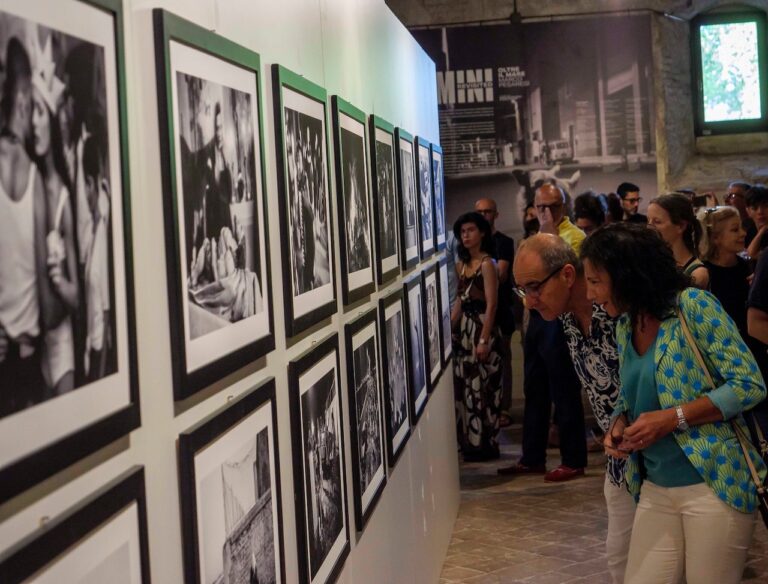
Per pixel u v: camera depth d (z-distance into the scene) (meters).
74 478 1.26
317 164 2.68
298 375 2.31
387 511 3.61
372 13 3.88
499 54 10.05
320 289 2.65
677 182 10.47
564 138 10.05
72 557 1.22
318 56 2.87
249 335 1.95
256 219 2.03
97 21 1.31
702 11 10.77
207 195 1.74
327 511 2.61
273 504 2.08
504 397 8.91
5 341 1.07
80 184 1.24
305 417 2.40
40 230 1.14
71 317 1.21
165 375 1.57
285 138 2.31
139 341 1.47
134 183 1.47
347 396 2.97
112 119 1.34
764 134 10.86
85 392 1.25
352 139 3.20
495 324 7.41
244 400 1.90
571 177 10.09
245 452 1.91
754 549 5.22
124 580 1.36
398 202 4.16
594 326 3.09
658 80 10.14
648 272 2.78
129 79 1.47
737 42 10.80
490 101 10.06
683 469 2.77
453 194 10.13
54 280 1.17
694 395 2.75
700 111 10.86
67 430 1.20
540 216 5.88
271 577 2.05
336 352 2.80
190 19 1.75
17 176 1.10
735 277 5.09
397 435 3.81
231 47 1.88
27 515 1.14
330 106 2.96
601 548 5.38
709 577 2.75
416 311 4.45
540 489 6.60
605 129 10.06
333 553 2.67
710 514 2.72
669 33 10.29
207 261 1.73
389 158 3.97
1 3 1.07
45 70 1.16
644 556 2.86
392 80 4.36
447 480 5.64
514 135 10.07
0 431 1.05
